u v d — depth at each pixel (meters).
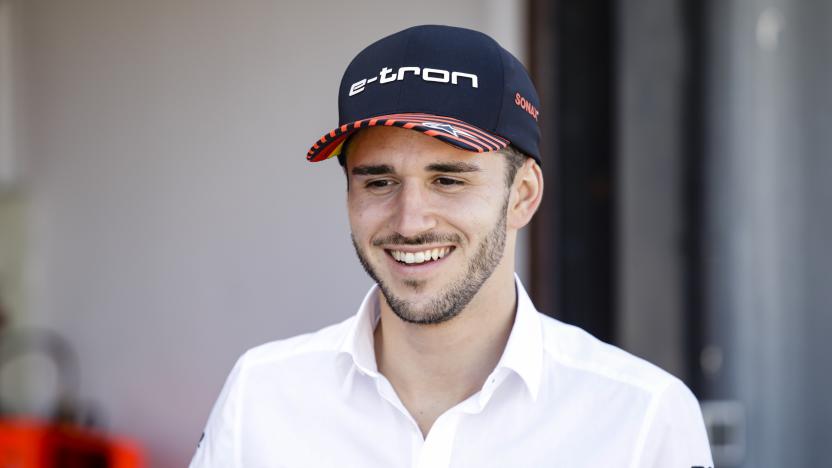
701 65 4.18
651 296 4.18
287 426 2.39
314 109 4.32
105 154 5.11
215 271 4.71
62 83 5.25
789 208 4.27
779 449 4.30
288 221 4.45
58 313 5.40
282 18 4.41
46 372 5.42
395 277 2.18
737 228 4.24
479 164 2.12
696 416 2.28
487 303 2.23
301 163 4.38
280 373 2.45
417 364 2.29
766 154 4.24
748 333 4.26
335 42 4.25
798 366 4.31
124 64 4.99
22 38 5.35
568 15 4.08
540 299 4.12
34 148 5.39
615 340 4.16
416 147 2.10
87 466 4.76
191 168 4.78
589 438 2.22
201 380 4.78
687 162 4.19
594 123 4.11
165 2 4.82
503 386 2.26
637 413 2.21
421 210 2.11
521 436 2.24
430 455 2.23
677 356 4.22
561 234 4.13
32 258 5.43
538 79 4.06
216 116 4.66
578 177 4.12
